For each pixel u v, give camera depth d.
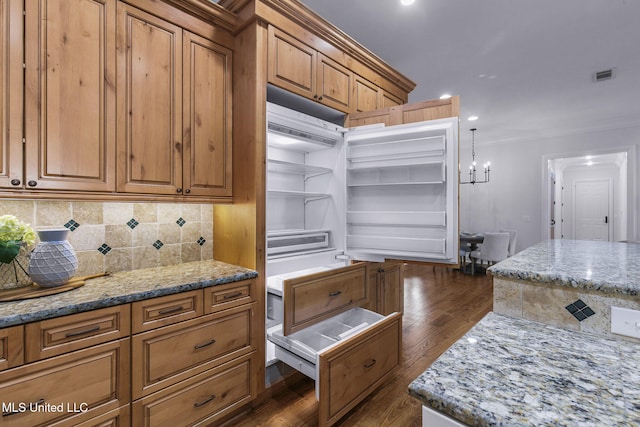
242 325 1.78
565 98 4.27
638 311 0.82
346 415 1.84
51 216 1.62
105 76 1.51
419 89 3.94
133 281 1.59
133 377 1.37
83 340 1.24
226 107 1.96
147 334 1.41
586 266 1.10
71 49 1.42
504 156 6.55
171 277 1.68
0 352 1.07
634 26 2.62
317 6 2.34
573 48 2.97
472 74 3.53
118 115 1.55
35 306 1.19
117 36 1.55
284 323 1.71
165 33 1.71
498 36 2.77
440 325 3.20
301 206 2.65
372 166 2.26
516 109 4.73
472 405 0.54
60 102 1.39
